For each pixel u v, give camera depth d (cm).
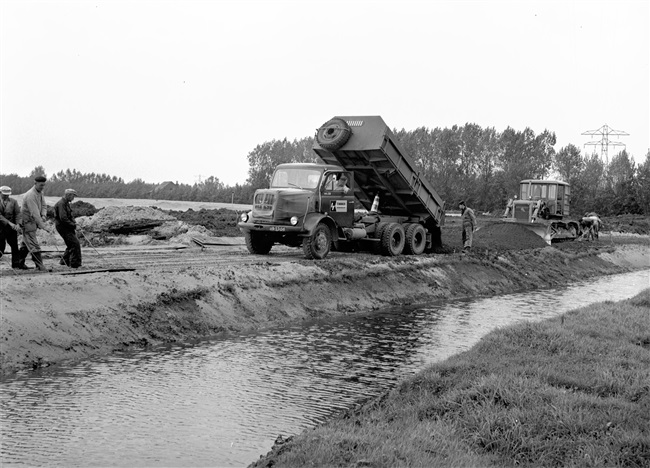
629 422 847
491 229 3709
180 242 2694
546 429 829
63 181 8919
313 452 759
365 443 789
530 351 1225
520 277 2739
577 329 1401
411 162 2409
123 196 8969
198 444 877
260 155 7569
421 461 739
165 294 1537
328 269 2041
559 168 7456
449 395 961
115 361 1248
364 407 988
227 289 1686
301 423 974
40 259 1580
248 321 1631
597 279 3094
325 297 1906
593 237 4269
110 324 1369
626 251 3869
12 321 1222
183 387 1116
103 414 970
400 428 862
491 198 7050
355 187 2561
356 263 2173
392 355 1403
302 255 2353
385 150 2294
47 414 959
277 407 1041
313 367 1284
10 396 1027
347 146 2338
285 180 2223
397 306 2061
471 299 2295
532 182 3922
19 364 1160
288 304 1784
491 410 884
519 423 837
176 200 8762
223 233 3111
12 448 838
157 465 806
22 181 7950
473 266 2608
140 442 874
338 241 2453
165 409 1005
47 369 1173
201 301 1588
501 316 1938
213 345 1420
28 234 1560
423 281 2295
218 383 1149
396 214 2652
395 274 2236
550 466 754
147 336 1405
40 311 1288
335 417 986
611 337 1350
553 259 3150
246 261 2052
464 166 7419
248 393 1104
